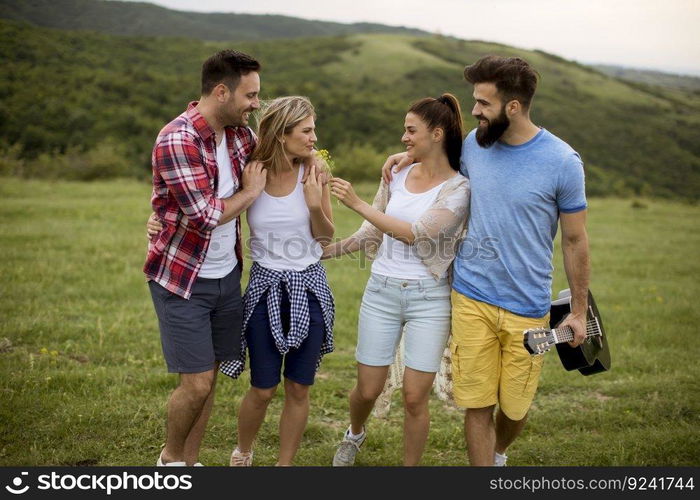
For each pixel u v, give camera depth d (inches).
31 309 256.2
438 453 161.6
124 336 230.5
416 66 3432.6
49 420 162.1
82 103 1668.3
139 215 547.8
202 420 142.3
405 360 139.1
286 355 137.0
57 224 475.2
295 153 131.3
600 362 144.2
